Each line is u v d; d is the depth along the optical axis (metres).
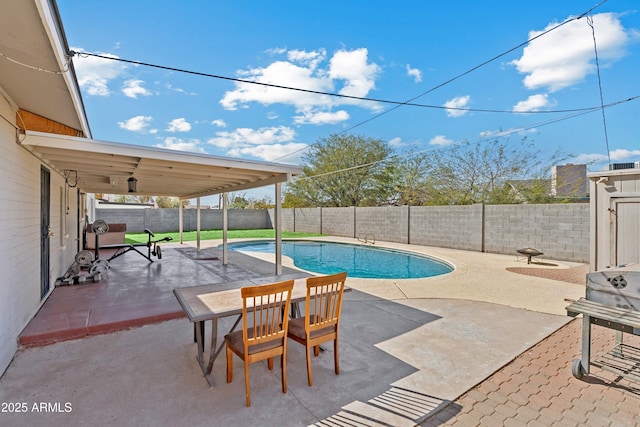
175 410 2.46
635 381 2.75
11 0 1.84
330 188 23.77
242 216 22.78
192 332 4.04
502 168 16.81
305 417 2.41
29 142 3.65
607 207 5.23
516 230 10.70
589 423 2.38
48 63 2.70
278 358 3.37
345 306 5.21
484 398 2.69
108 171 6.38
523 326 4.34
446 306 5.22
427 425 2.34
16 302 3.51
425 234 13.55
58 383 2.83
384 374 3.04
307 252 14.05
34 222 4.33
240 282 3.93
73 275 6.51
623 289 2.92
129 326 4.18
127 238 16.41
